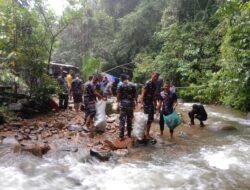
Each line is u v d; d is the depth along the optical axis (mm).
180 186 5539
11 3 11047
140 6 31484
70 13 13000
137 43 31172
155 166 6512
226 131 10008
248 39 13383
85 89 9156
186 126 10617
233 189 5434
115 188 5438
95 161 6656
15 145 6938
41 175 5809
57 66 17859
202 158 7109
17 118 9891
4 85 10898
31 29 11430
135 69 27297
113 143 7582
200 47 22453
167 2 28438
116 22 35938
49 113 11523
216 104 17625
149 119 8320
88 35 34188
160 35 25047
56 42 12836
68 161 6559
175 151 7625
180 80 22234
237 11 12930
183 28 24312
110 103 14922
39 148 6789
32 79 11375
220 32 20750
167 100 8883
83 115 11320
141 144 8070
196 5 25625
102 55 32812
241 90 14258
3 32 10891
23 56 10938
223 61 16172
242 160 6965
